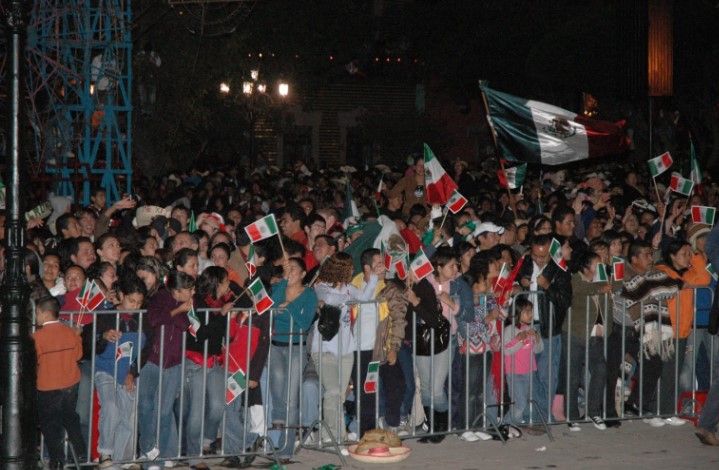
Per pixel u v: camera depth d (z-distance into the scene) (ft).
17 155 28.19
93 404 30.50
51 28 57.06
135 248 38.24
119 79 59.77
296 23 110.93
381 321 32.42
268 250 35.99
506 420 35.35
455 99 138.62
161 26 89.51
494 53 127.54
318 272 33.50
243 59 98.27
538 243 36.29
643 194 69.00
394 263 33.30
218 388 31.19
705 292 38.42
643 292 37.11
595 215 51.83
